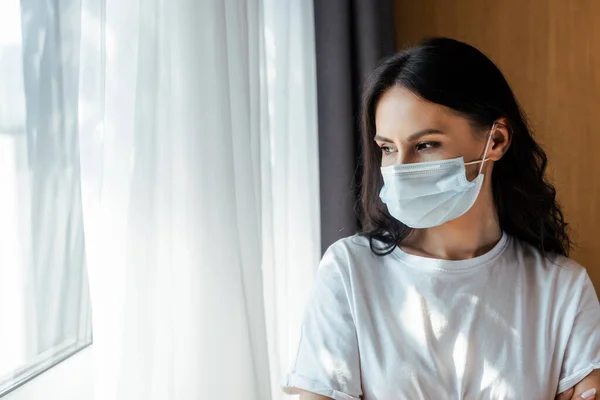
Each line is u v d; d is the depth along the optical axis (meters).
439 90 1.24
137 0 1.12
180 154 1.23
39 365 1.04
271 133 1.92
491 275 1.33
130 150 1.12
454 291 1.31
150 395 1.13
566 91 2.62
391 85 1.29
